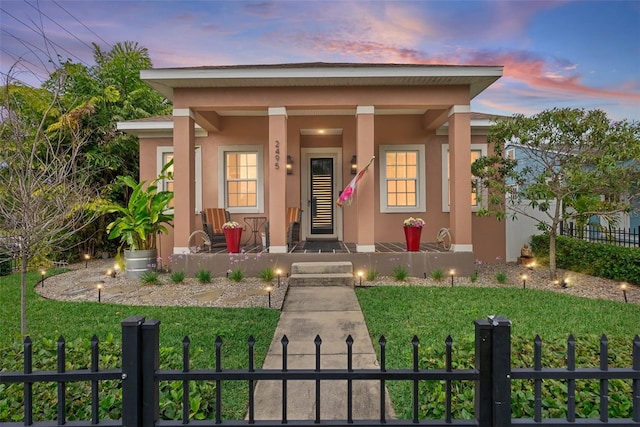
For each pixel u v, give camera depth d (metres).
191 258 7.62
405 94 7.63
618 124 6.36
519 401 2.23
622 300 5.74
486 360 1.72
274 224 7.69
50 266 8.45
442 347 3.21
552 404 2.22
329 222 10.58
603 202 7.32
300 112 9.42
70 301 5.92
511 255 9.66
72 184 4.66
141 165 10.10
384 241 9.80
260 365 3.52
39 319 4.91
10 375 1.73
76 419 2.03
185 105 7.69
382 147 9.77
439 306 5.25
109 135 11.79
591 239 9.01
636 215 9.28
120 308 5.40
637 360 1.72
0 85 4.98
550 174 7.07
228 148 9.84
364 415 2.64
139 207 8.00
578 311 4.97
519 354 3.11
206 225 8.09
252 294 6.22
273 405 2.82
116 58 15.31
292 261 7.58
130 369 1.69
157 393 1.77
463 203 7.57
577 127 6.41
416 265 7.53
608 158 6.05
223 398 2.84
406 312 4.97
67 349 2.96
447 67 7.17
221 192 9.84
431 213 9.80
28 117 5.50
